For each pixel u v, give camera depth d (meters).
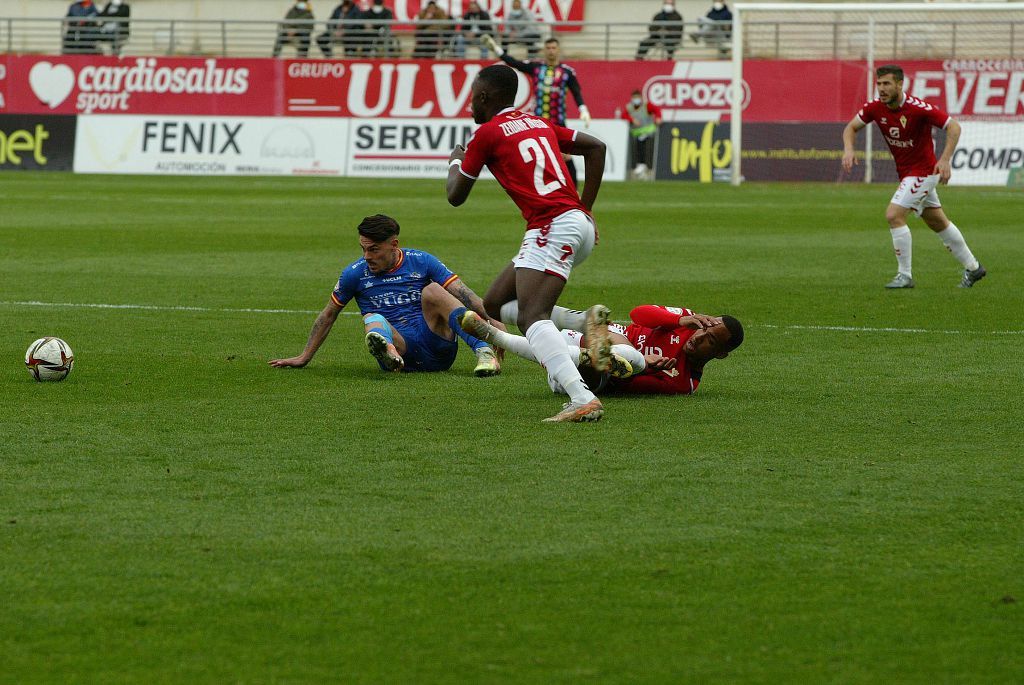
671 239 40.81
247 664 8.30
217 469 12.94
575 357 16.34
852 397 16.88
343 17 86.69
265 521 11.19
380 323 18.38
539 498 11.95
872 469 13.04
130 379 18.00
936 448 13.98
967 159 71.75
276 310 25.47
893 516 11.41
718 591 9.59
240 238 40.50
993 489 12.29
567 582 9.76
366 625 8.93
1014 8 70.81
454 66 77.81
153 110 81.25
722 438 14.43
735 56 71.44
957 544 10.67
